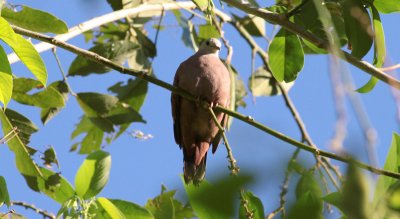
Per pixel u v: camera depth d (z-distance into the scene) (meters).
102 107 10.98
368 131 3.04
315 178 6.61
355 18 7.54
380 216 4.62
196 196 3.45
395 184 5.95
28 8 8.05
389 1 7.73
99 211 7.63
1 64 6.95
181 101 11.28
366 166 3.08
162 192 8.50
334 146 3.08
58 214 7.42
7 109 9.14
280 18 8.05
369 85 8.20
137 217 7.77
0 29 6.86
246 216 5.88
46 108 10.07
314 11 7.96
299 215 3.85
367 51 7.65
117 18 10.80
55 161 9.07
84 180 7.60
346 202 2.94
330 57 3.29
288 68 8.88
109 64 8.47
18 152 9.11
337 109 3.17
